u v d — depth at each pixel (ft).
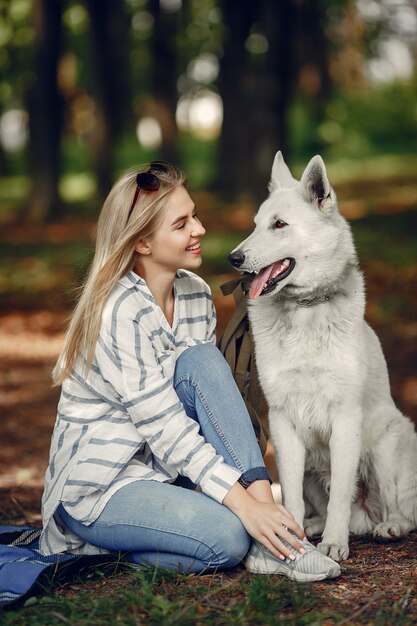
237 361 11.67
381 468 11.83
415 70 99.25
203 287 11.18
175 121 74.49
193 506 9.53
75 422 10.02
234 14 59.21
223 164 74.59
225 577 9.62
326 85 91.66
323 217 11.73
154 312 10.20
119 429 9.88
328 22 62.54
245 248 11.75
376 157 92.63
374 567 10.11
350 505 11.20
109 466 9.67
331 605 8.75
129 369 9.72
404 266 39.58
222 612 8.52
